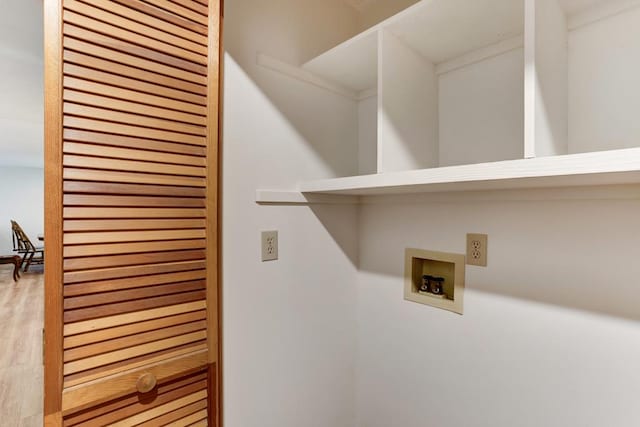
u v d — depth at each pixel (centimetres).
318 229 130
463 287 111
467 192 109
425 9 85
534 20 69
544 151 72
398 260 131
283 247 119
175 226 78
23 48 152
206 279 83
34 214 768
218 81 84
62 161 64
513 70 100
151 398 75
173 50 77
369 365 143
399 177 89
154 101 75
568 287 89
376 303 139
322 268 132
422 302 122
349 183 104
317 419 132
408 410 128
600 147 83
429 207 120
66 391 65
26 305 394
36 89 212
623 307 80
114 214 70
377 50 107
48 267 63
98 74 68
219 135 91
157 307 76
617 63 81
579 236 87
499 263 102
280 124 118
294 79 122
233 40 105
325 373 135
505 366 101
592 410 85
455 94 114
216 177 84
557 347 91
